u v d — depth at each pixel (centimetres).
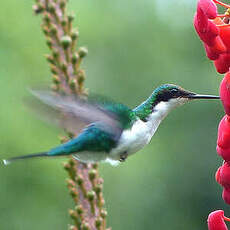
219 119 1511
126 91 1616
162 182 1505
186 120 1536
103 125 661
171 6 1697
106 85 1602
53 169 1290
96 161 675
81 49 738
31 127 1299
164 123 1553
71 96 622
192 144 1526
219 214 554
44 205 1308
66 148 658
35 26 1410
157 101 675
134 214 1458
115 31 1642
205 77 1573
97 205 714
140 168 1498
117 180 1466
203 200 1500
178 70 1614
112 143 663
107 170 1465
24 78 1358
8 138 1288
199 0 511
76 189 716
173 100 671
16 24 1405
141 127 668
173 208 1492
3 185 1292
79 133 665
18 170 1297
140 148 673
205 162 1511
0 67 1357
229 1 1312
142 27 1664
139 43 1652
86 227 699
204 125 1520
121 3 1677
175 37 1661
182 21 1681
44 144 1292
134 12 1677
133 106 1605
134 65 1630
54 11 747
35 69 1382
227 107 516
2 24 1398
